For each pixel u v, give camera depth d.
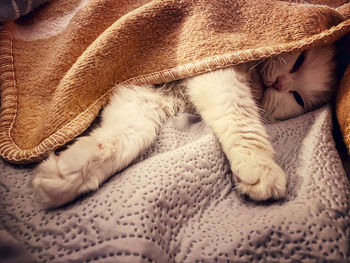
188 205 0.23
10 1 0.28
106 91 0.28
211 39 0.28
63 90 0.25
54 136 0.24
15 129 0.25
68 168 0.22
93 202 0.22
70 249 0.20
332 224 0.21
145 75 0.28
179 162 0.24
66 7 0.32
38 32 0.31
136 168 0.24
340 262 0.20
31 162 0.24
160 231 0.21
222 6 0.29
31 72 0.28
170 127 0.29
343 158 0.27
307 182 0.23
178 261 0.20
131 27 0.27
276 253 0.20
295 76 0.31
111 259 0.19
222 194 0.24
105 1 0.30
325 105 0.31
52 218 0.21
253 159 0.24
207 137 0.26
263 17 0.29
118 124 0.26
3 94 0.26
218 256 0.20
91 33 0.29
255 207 0.23
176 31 0.29
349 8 0.33
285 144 0.27
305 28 0.28
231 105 0.27
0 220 0.21
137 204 0.21
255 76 0.32
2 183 0.23
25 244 0.20
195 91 0.28
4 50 0.27
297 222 0.21
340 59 0.31
